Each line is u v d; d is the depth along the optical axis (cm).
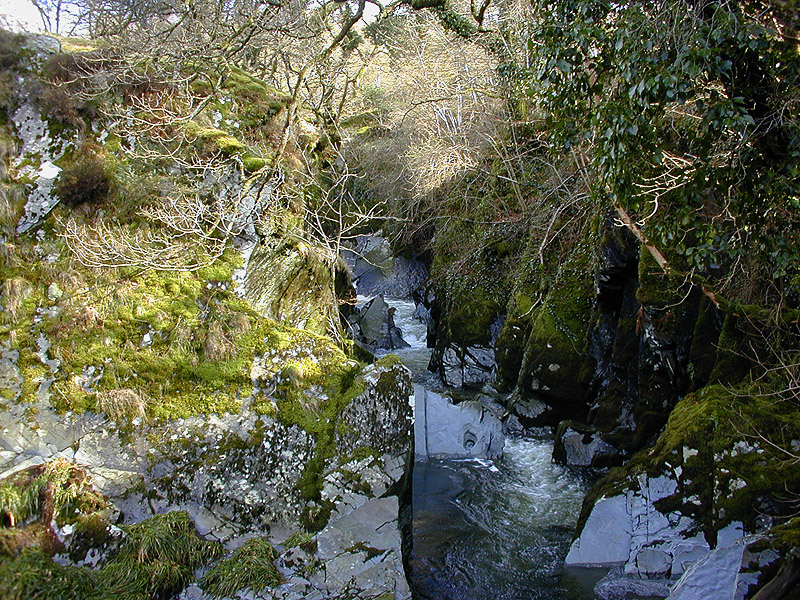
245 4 972
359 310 1392
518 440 855
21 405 508
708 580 420
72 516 429
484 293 1145
